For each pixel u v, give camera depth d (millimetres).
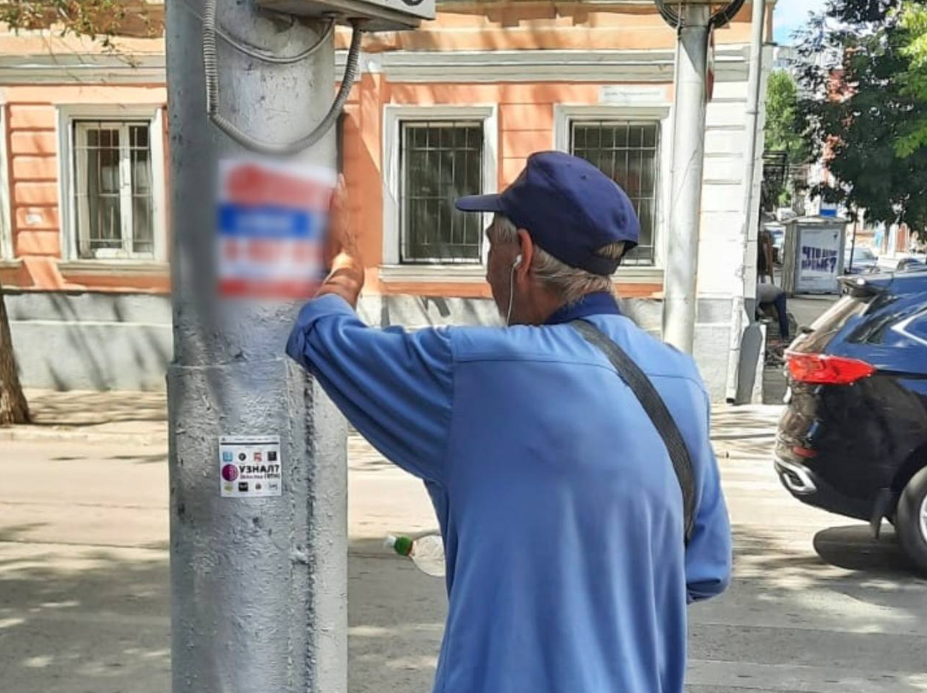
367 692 4184
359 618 5055
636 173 11922
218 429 2047
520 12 11750
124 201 12641
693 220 7410
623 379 1670
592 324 1723
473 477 1630
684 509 1733
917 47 14992
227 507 2064
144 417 11086
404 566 5945
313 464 2117
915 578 5824
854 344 5742
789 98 21016
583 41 11680
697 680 4320
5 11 10398
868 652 4672
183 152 2006
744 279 11547
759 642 4785
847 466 5703
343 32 5230
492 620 1594
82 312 12656
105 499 7625
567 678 1565
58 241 12664
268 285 2008
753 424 10688
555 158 1751
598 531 1598
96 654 4555
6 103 12508
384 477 8430
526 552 1592
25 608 5160
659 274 11781
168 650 4602
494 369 1643
